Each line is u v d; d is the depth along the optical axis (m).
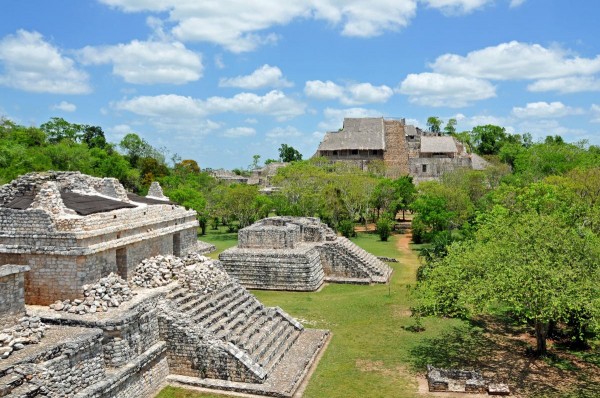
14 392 14.73
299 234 43.50
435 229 58.81
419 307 27.03
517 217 27.80
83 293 20.58
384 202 71.81
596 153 74.69
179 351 21.94
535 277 20.72
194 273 25.59
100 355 18.33
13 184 24.59
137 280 24.27
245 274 38.69
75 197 25.11
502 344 26.05
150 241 26.36
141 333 20.61
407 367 23.30
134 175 81.00
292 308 32.97
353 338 27.33
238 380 21.36
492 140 132.75
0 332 17.05
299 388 21.14
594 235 25.02
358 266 40.69
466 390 20.62
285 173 74.75
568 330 27.44
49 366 16.02
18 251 20.75
